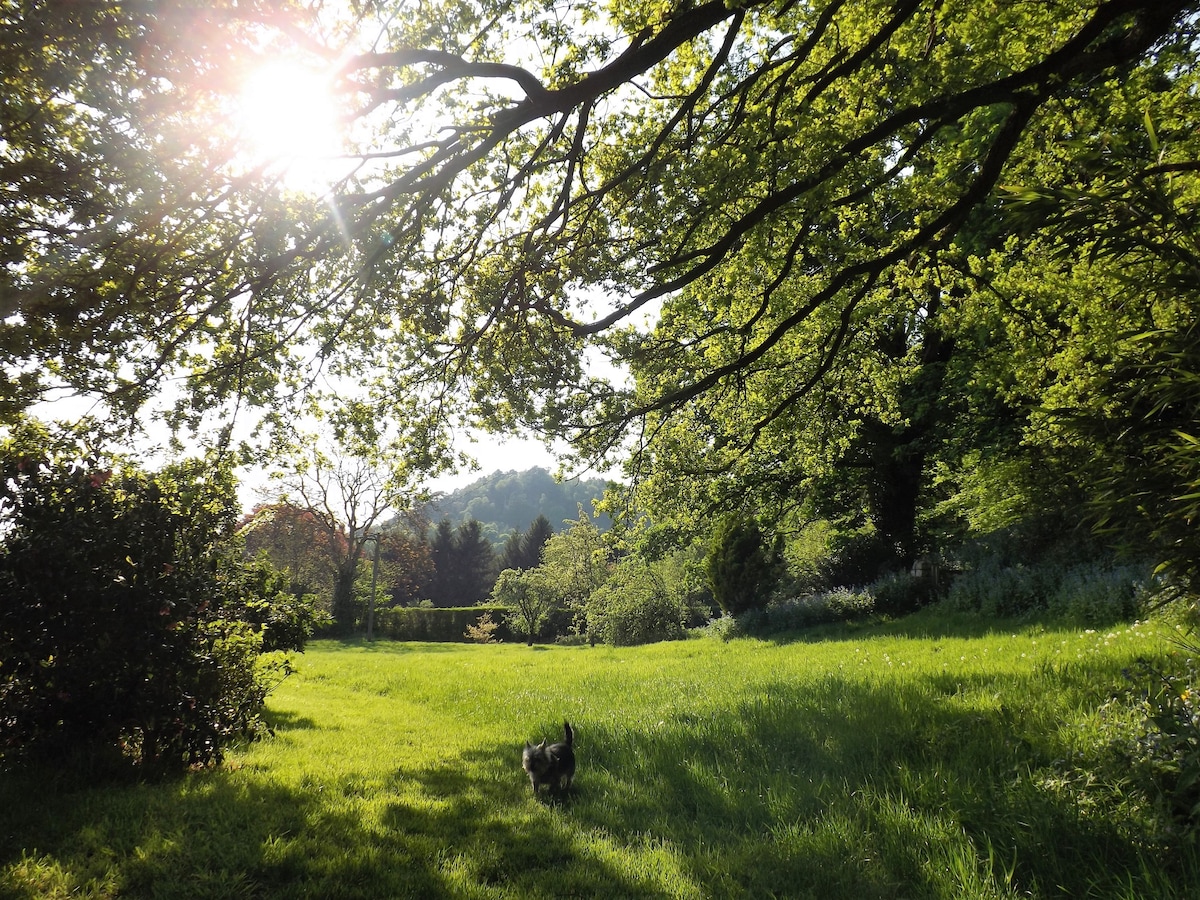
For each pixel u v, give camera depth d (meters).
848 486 23.91
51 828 5.38
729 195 7.73
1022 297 10.91
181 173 6.60
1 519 7.08
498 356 10.96
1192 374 3.47
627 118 10.23
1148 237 3.95
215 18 5.82
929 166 12.09
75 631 6.90
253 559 10.60
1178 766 4.27
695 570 32.69
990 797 5.15
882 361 16.61
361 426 10.87
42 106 5.89
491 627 50.19
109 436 7.75
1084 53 6.89
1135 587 11.80
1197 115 7.23
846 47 8.38
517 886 4.62
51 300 6.45
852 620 22.88
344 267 8.66
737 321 13.19
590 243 9.58
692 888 4.54
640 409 10.59
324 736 10.15
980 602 17.56
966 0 7.55
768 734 7.86
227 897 4.39
